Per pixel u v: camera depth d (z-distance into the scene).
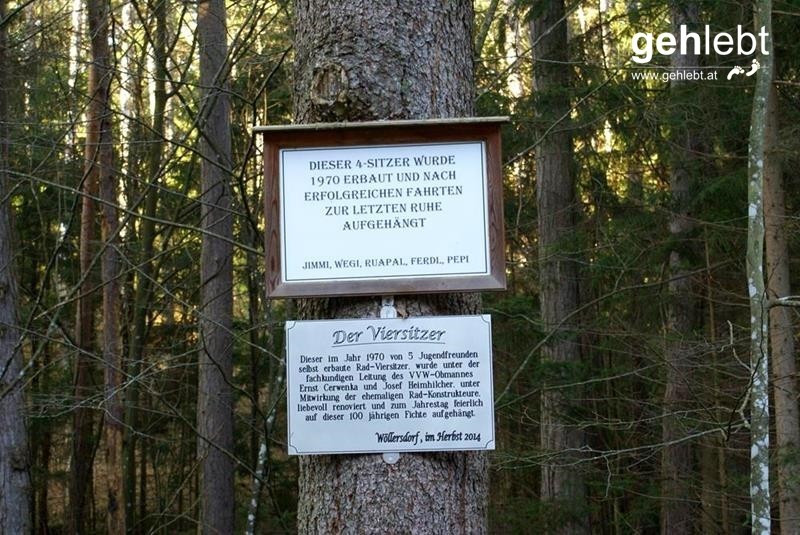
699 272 8.91
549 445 9.53
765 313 4.41
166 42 7.60
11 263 7.66
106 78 7.45
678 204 9.26
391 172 2.60
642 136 9.72
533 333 9.16
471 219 2.58
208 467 10.08
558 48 9.80
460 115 2.73
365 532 2.49
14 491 7.41
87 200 10.58
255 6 6.34
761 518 4.25
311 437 2.54
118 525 11.10
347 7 2.67
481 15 10.12
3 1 7.77
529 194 12.39
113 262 10.48
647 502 10.91
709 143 9.70
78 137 11.09
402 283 2.56
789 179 9.33
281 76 10.07
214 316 9.95
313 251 2.58
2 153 7.91
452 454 2.57
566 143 10.48
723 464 10.57
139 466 18.95
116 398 10.11
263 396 15.28
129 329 13.27
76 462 12.90
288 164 2.61
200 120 6.04
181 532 14.93
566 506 9.59
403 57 2.65
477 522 2.61
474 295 2.77
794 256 9.24
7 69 7.89
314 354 2.57
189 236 11.55
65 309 12.34
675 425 7.98
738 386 7.84
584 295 10.91
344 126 2.59
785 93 8.53
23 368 7.26
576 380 9.02
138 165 12.27
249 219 4.99
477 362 2.55
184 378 13.66
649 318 9.81
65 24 10.09
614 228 9.63
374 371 2.56
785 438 7.70
